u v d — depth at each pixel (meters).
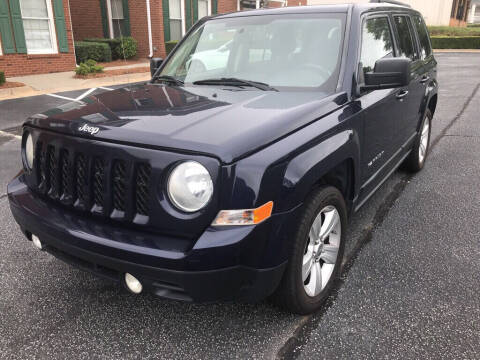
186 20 18.50
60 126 2.52
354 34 3.19
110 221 2.37
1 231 3.95
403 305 2.83
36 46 13.64
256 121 2.38
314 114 2.62
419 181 5.16
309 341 2.51
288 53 3.30
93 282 3.16
